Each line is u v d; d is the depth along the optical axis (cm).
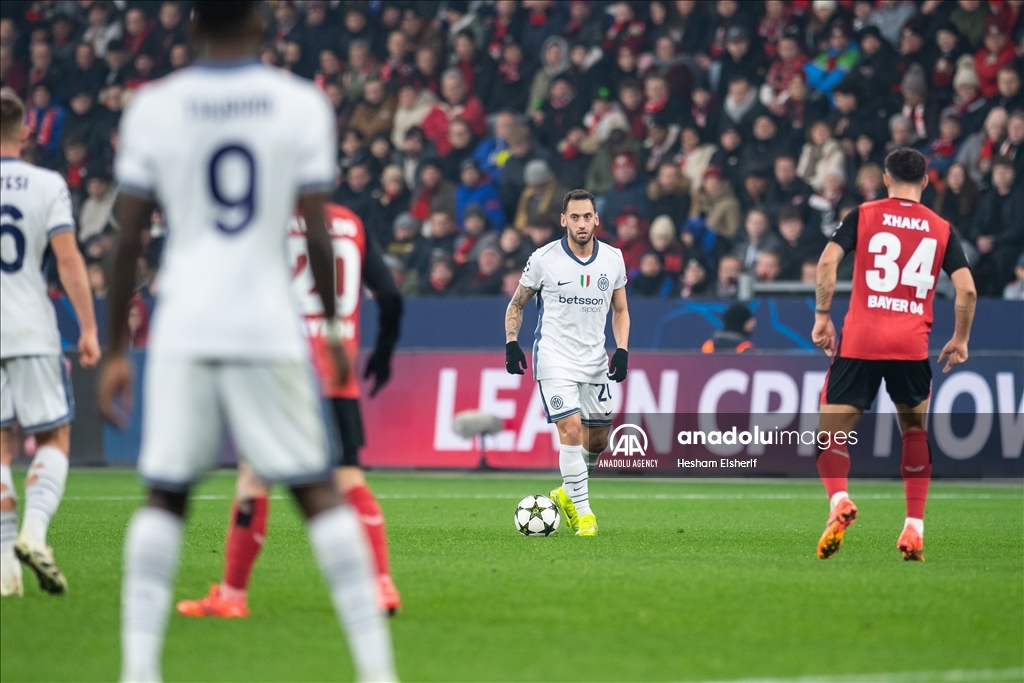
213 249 1216
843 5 6619
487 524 3388
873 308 2580
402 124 6981
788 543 2933
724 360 5191
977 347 5366
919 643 1652
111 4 7744
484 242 6272
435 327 5850
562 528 3344
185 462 1235
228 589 1817
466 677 1431
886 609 1914
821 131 6209
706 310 5531
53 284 6131
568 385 3177
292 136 1227
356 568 1237
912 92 6325
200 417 1230
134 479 5144
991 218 5878
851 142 6238
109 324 1292
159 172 1234
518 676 1436
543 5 7062
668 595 2038
